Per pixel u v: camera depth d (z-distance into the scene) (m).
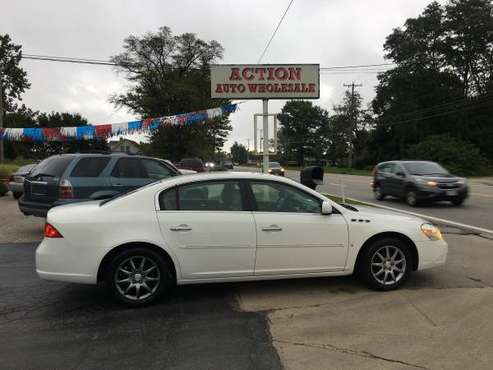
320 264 5.33
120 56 56.88
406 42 63.91
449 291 5.40
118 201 5.05
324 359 3.69
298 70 14.31
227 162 66.94
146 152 60.44
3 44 62.56
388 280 5.47
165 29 57.62
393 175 16.52
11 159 52.59
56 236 4.86
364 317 4.59
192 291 5.48
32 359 3.73
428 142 53.00
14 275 6.29
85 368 3.57
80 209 5.05
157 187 5.15
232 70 14.27
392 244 5.45
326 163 116.75
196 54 58.62
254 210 5.23
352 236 5.37
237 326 4.40
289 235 5.20
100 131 17.50
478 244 8.23
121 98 56.72
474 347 3.88
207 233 5.03
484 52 61.56
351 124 80.88
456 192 14.71
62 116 63.38
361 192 22.17
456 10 61.97
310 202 5.42
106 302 5.15
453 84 63.81
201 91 56.25
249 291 5.46
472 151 50.31
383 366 3.56
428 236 5.58
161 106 56.03
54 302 5.16
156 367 3.58
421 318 4.54
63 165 8.95
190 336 4.18
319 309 4.83
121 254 4.90
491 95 57.91
